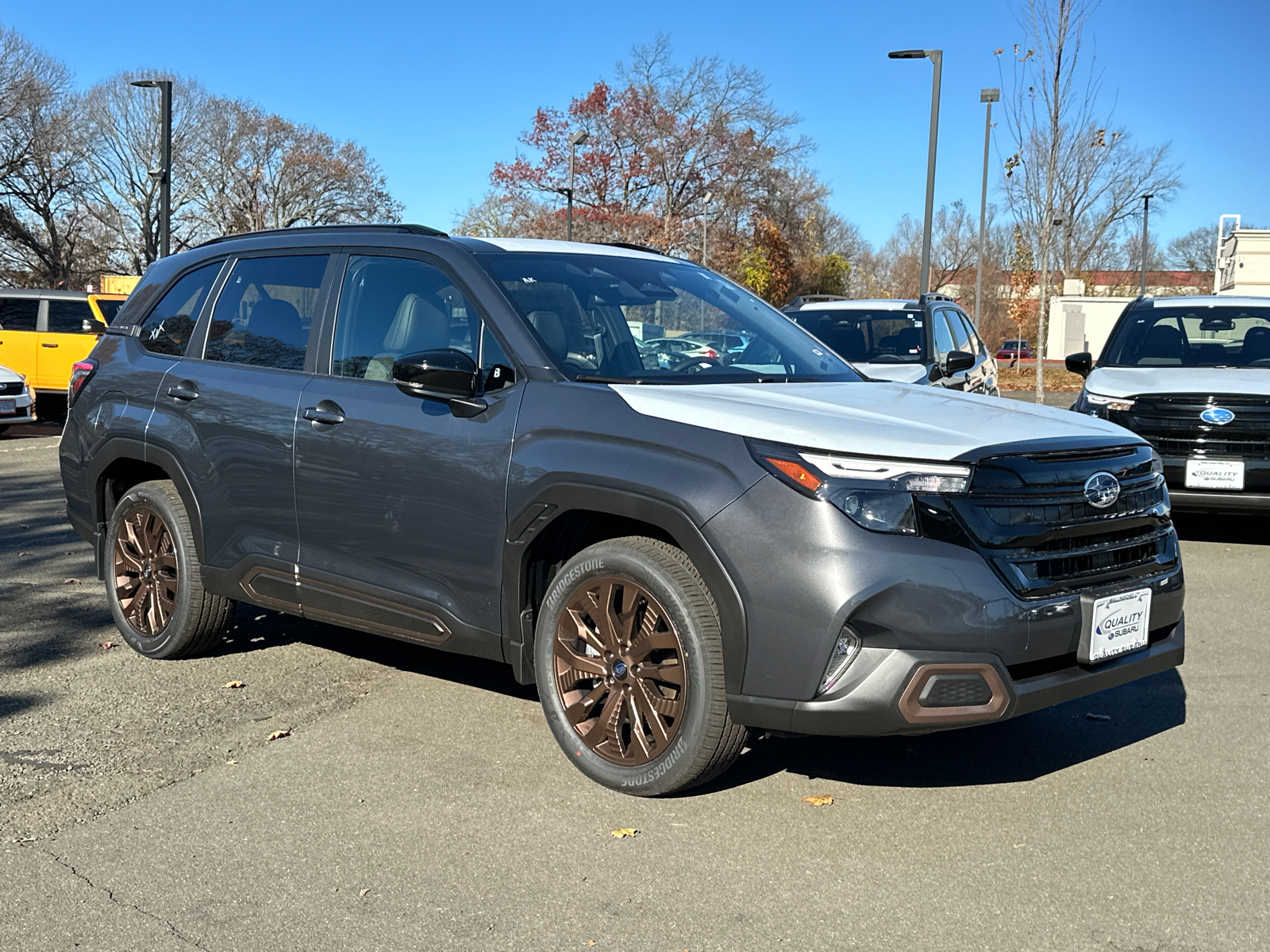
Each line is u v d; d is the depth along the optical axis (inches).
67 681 185.3
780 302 2278.5
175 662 196.5
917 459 124.2
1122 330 368.2
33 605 237.6
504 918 110.6
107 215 2224.4
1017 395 1159.0
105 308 759.7
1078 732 166.6
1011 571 126.3
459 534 151.7
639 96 2197.3
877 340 391.2
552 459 141.4
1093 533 134.3
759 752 156.3
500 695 179.5
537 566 149.9
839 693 123.1
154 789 141.4
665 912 112.1
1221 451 303.1
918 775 148.9
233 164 2349.9
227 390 181.9
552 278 165.2
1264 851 126.8
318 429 167.3
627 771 139.5
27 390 630.5
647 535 142.8
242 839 127.5
